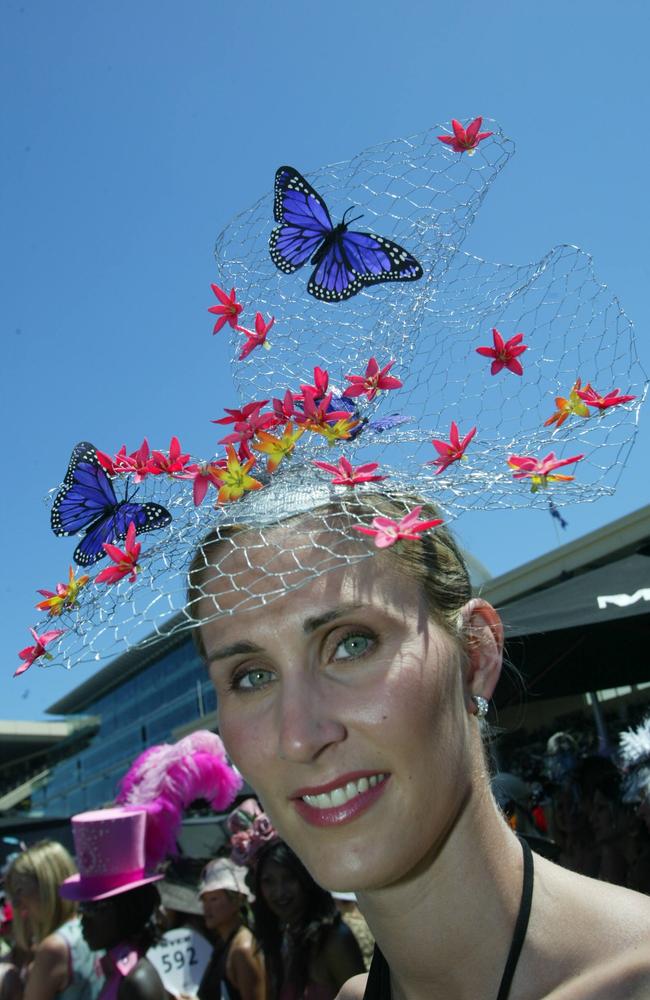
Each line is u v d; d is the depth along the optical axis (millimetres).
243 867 3830
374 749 1028
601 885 1051
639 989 909
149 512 1272
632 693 8984
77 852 3051
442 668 1086
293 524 1126
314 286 1380
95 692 46062
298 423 1270
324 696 1053
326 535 1109
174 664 33000
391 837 1021
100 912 2936
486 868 1055
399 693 1038
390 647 1066
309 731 1030
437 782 1041
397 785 1029
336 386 1455
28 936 3756
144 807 3527
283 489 1187
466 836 1062
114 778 41688
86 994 3047
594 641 4219
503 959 1023
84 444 1322
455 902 1044
